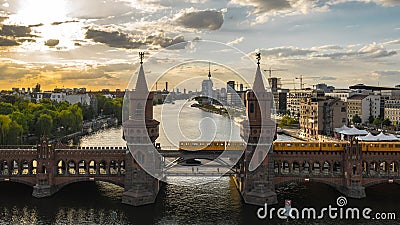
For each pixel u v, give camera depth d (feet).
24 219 271.90
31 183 323.98
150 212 288.71
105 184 366.63
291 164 327.88
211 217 280.51
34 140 600.39
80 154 323.98
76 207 297.33
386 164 347.97
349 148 321.52
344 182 324.80
